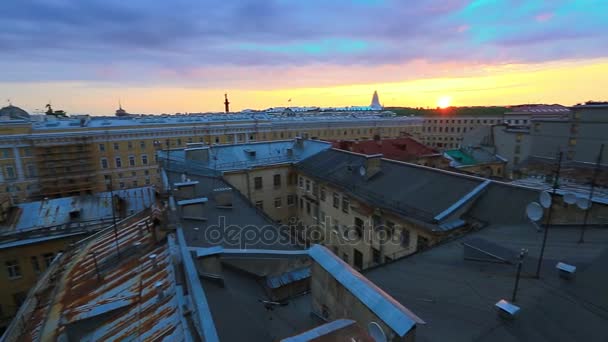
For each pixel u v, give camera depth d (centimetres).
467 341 656
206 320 674
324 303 864
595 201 1190
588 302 743
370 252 2184
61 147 5553
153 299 973
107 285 1172
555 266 938
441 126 12506
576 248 1041
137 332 834
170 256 1155
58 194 5588
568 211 1245
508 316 715
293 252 1228
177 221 1494
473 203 1617
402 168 2269
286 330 869
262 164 3250
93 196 2869
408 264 1141
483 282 919
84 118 7219
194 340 689
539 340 646
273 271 1198
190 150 3002
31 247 2362
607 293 762
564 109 11288
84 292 1176
